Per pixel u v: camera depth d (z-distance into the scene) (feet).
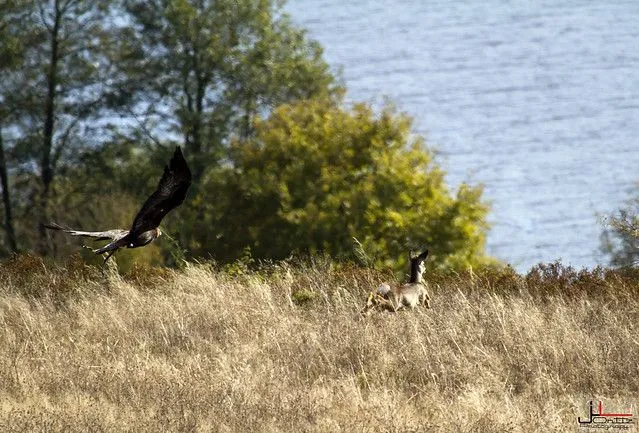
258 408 110.63
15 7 462.60
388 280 167.84
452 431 105.60
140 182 467.11
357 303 153.07
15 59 456.86
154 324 147.54
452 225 306.55
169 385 119.14
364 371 127.44
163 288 166.61
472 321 141.28
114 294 163.12
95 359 132.57
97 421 106.01
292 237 309.22
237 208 324.80
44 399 116.06
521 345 131.54
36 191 470.39
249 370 124.57
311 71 489.26
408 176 312.71
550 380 123.85
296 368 129.39
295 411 110.73
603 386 123.85
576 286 167.02
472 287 164.14
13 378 121.60
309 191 319.88
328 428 106.63
